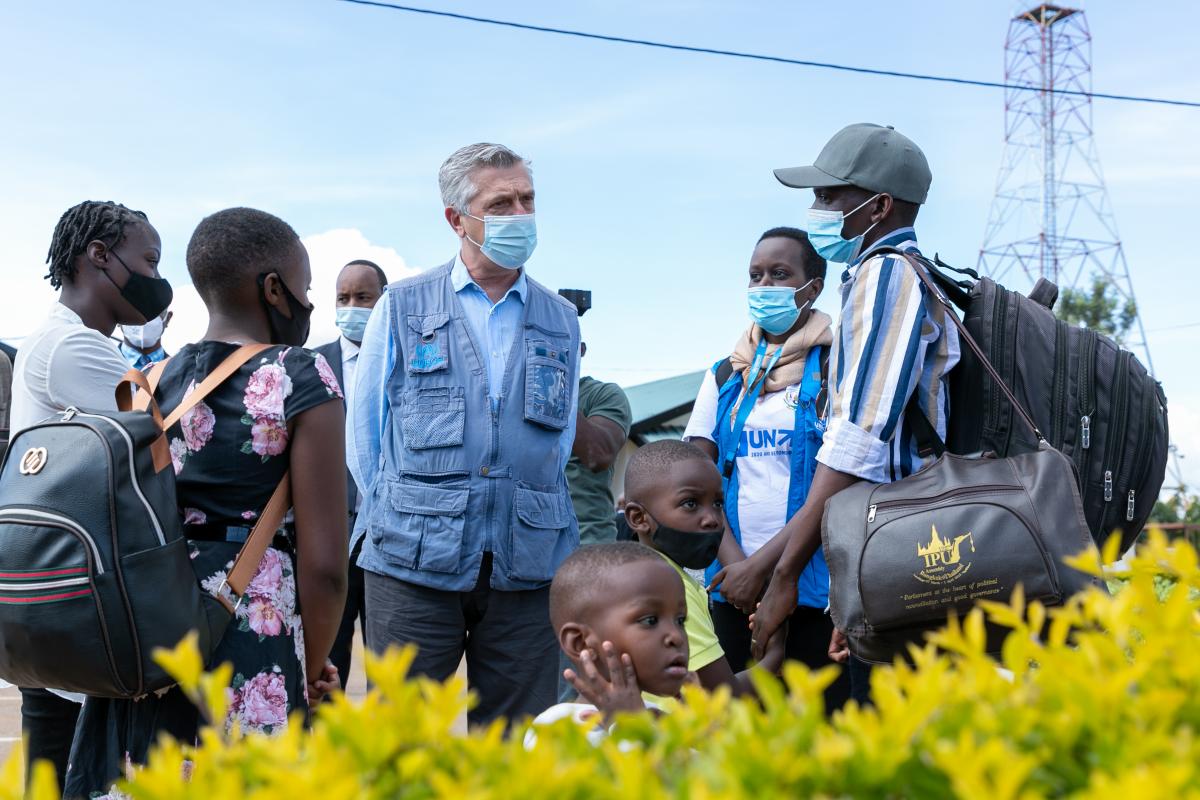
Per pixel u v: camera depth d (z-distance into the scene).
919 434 3.36
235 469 2.87
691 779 1.21
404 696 1.40
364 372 4.22
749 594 3.51
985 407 3.30
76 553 2.55
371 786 1.32
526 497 4.02
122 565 2.56
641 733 1.44
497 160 4.11
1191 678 1.42
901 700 1.33
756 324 4.34
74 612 2.53
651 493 3.49
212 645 2.73
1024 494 2.91
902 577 2.90
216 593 2.78
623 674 2.47
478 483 3.97
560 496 4.19
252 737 1.43
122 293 3.62
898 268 3.35
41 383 3.42
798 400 4.09
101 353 3.47
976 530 2.87
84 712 2.92
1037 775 1.28
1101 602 1.59
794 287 4.25
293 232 3.13
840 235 3.67
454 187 4.13
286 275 3.06
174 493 2.74
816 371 4.11
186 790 1.29
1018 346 3.31
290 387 2.91
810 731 1.29
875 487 3.11
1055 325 3.35
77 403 3.40
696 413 4.38
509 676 4.00
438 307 4.12
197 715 2.74
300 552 2.93
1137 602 1.59
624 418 5.53
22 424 3.46
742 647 4.08
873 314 3.32
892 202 3.62
